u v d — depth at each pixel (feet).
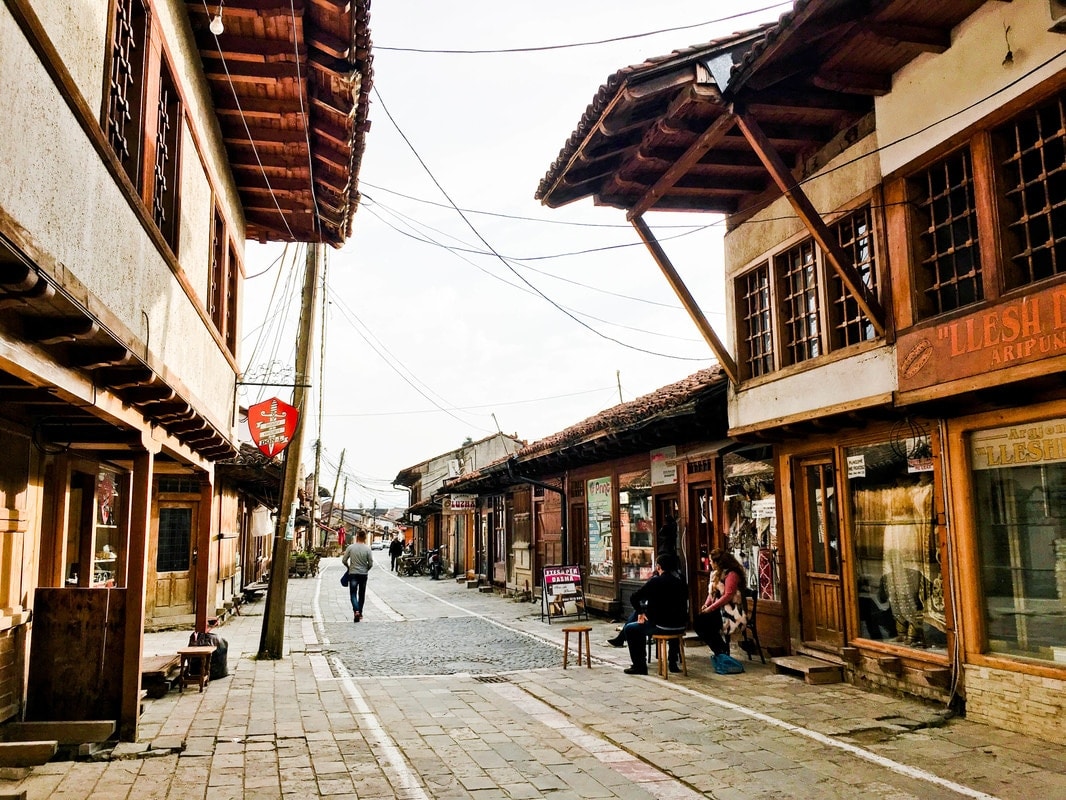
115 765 20.84
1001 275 22.82
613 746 23.11
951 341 24.39
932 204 26.43
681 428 41.45
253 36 26.13
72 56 14.52
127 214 17.92
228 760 21.44
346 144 31.60
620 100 28.12
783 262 34.81
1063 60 21.02
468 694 31.14
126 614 23.25
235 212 36.65
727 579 34.30
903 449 28.19
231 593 67.77
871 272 29.04
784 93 28.12
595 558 57.98
